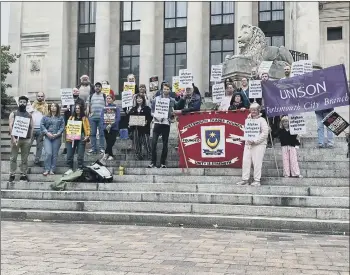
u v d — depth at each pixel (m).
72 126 11.79
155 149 11.95
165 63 32.66
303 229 8.26
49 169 12.02
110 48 33.28
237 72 15.47
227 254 6.16
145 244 6.87
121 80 33.44
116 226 8.84
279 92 10.68
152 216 9.06
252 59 15.89
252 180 10.66
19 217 9.74
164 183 10.75
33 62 34.56
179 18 32.66
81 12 34.72
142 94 12.93
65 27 33.91
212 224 8.73
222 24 31.97
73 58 34.34
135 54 33.44
